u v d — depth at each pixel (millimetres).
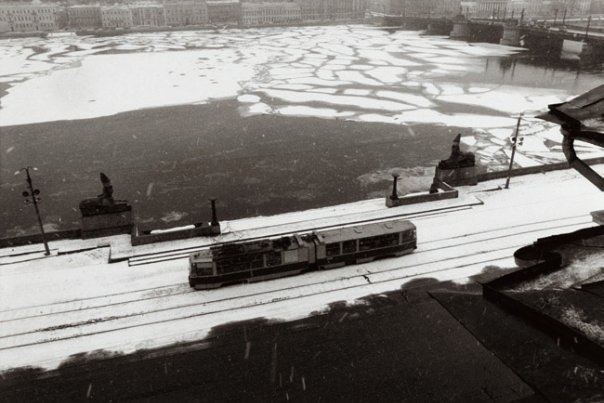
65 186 76125
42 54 193625
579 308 5867
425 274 37500
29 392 27141
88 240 43875
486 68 158750
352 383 26688
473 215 47469
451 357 28422
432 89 129000
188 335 31312
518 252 7410
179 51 198500
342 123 101750
